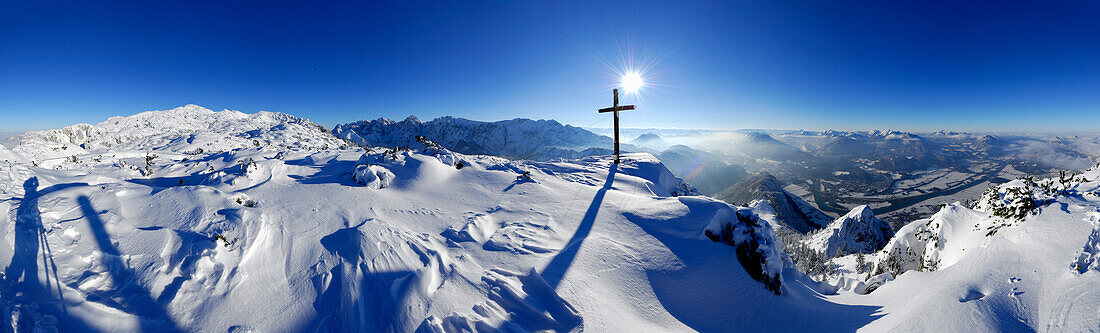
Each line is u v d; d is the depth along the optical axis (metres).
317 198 12.16
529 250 10.01
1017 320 7.14
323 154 19.88
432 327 6.86
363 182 14.32
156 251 7.70
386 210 11.98
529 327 7.29
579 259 9.65
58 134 76.75
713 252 10.76
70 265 6.95
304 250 8.80
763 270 10.82
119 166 15.86
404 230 10.28
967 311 7.61
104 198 9.21
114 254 7.44
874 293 11.63
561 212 12.74
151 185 13.56
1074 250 8.06
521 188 15.22
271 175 14.32
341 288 7.58
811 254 63.19
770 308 9.53
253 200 11.40
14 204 8.18
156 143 61.84
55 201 8.43
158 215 9.14
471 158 20.72
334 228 10.00
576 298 8.11
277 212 10.52
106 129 121.31
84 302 6.26
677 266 10.00
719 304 9.26
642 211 12.65
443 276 8.48
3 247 6.84
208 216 9.24
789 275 13.91
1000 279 8.61
